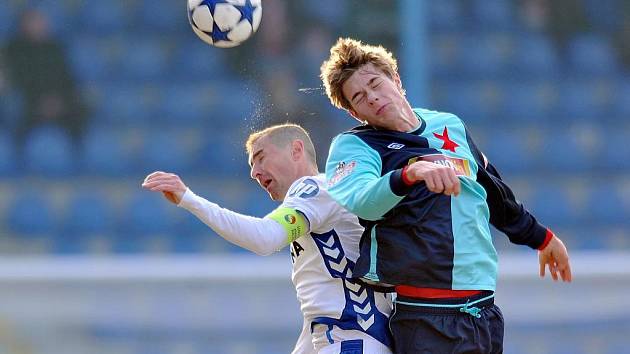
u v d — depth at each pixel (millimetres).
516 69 36688
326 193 12695
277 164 13609
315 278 12844
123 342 25625
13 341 25484
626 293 26438
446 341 11688
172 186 11758
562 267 13359
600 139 36031
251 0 14719
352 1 32812
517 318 26297
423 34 31109
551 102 36594
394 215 11758
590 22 37375
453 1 36938
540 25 37406
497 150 35469
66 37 35312
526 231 13102
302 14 33750
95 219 33281
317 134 32500
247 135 34875
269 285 25859
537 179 35219
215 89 35438
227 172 34500
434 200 11719
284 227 12281
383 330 12547
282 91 33625
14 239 32844
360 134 12156
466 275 11719
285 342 25750
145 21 36656
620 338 26344
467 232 11781
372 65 12305
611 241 34094
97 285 25766
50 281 25656
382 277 11797
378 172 11781
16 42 34219
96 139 34438
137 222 33281
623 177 35438
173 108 35250
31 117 34156
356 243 12828
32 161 33781
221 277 25828
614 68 37125
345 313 12594
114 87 35281
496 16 37125
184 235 33031
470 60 36500
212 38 14680
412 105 30469
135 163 34406
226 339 25641
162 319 25656
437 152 12102
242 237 11992
